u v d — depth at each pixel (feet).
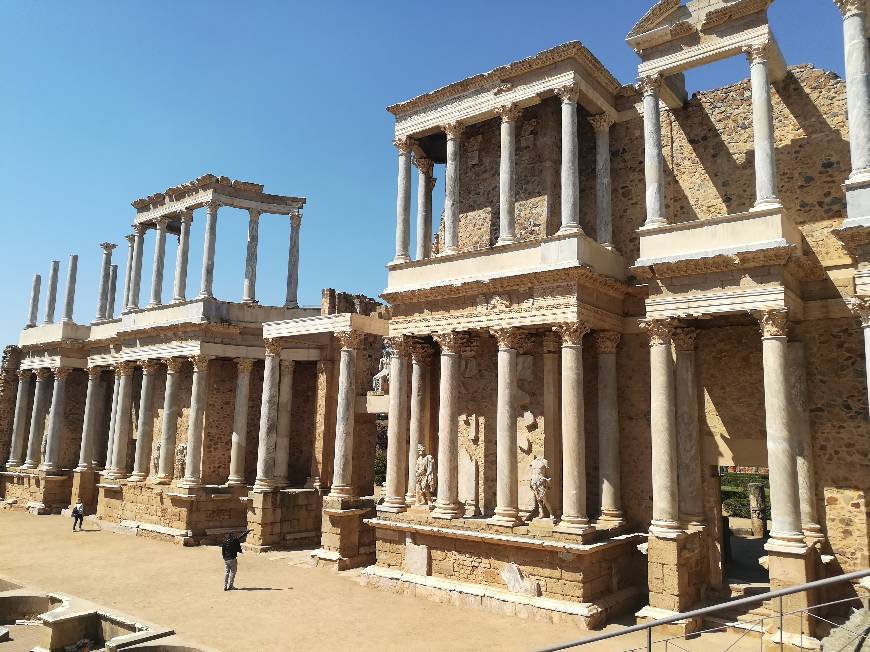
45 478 140.15
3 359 160.45
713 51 63.52
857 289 51.37
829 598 58.49
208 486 111.55
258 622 60.08
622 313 74.02
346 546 86.43
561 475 72.38
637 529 69.77
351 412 90.74
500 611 62.80
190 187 122.72
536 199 79.30
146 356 121.60
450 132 81.00
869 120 53.11
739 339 67.10
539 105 80.94
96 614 58.59
